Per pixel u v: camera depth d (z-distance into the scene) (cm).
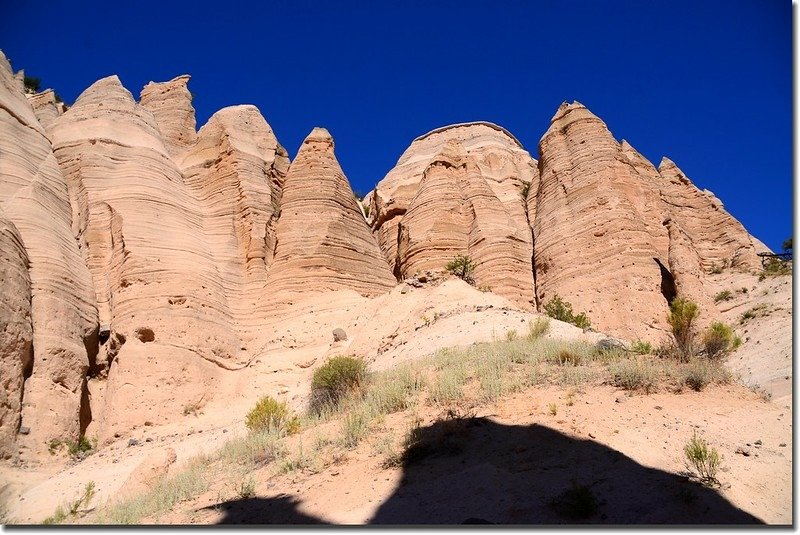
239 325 2902
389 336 2409
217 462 1125
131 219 2869
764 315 2791
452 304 2445
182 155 3884
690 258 3066
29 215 2591
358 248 3375
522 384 1088
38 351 2206
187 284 2733
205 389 2425
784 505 663
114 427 2181
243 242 3238
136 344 2428
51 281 2428
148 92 4453
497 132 6875
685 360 1180
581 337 1638
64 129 3338
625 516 609
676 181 4609
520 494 670
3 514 1439
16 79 3422
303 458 929
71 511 1078
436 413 1011
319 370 1466
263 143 3922
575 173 3778
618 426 859
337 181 3559
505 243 3734
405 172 6128
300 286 3048
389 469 812
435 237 3856
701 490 665
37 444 2000
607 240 3334
